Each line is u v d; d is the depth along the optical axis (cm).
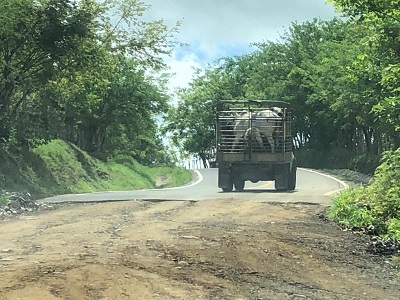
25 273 788
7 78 2588
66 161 3406
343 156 5991
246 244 1069
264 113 2536
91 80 3031
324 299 770
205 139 8506
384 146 4522
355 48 3578
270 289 800
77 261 867
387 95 2719
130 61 4550
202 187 3222
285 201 1852
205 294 747
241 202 1755
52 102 3023
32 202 1773
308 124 6488
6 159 2716
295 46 6700
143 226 1253
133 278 785
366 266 1003
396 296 813
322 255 1055
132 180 4388
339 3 1490
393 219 1370
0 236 1141
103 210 1567
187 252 972
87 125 4912
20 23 2436
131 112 4866
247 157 2522
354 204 1528
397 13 1451
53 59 2541
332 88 4312
